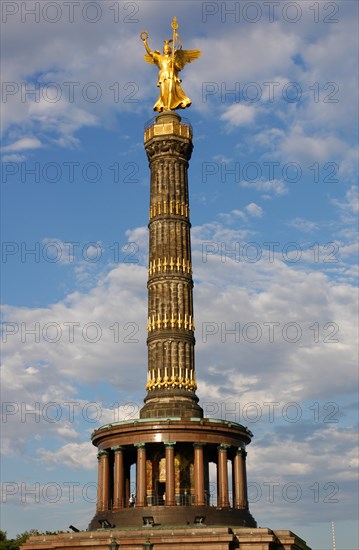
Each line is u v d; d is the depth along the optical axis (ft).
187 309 272.51
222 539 216.54
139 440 248.32
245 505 253.65
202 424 248.52
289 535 232.53
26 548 231.30
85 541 223.71
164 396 260.42
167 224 280.10
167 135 287.07
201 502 241.14
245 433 258.57
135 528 228.43
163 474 251.80
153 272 275.80
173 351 265.34
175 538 218.38
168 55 301.22
